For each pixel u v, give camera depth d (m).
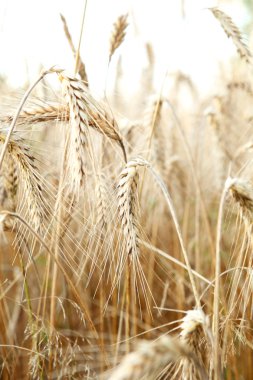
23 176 0.44
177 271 0.63
